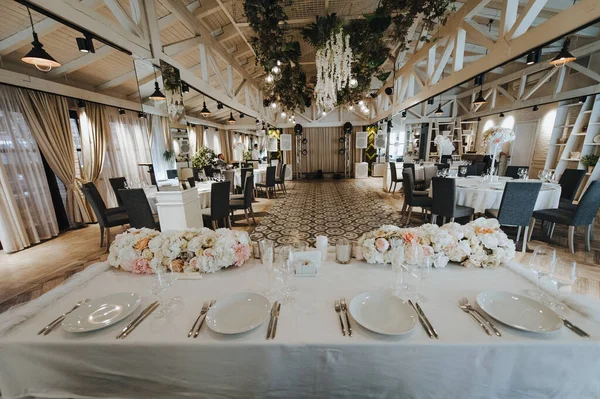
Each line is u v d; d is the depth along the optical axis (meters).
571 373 0.82
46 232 4.18
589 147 5.71
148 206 3.32
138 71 2.76
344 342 0.84
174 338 0.88
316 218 4.86
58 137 4.50
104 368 0.91
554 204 3.32
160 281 1.12
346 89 4.88
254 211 5.59
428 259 1.11
